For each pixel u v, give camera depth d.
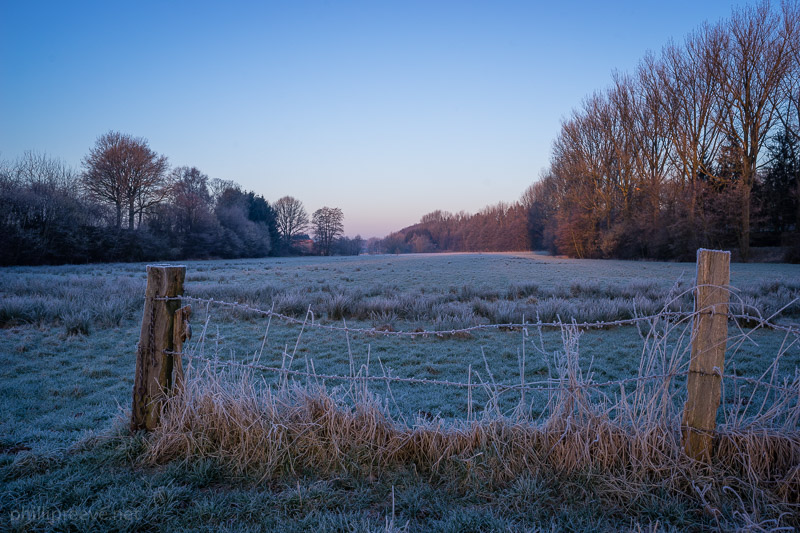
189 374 3.72
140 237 47.47
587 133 48.59
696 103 38.47
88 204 44.81
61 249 38.34
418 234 142.00
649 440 3.04
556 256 59.28
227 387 3.71
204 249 60.38
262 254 77.00
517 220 89.62
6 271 26.66
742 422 3.07
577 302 12.18
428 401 4.98
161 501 2.76
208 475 3.08
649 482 2.88
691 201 39.44
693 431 2.96
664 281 19.06
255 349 7.68
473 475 3.01
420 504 2.77
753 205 36.81
